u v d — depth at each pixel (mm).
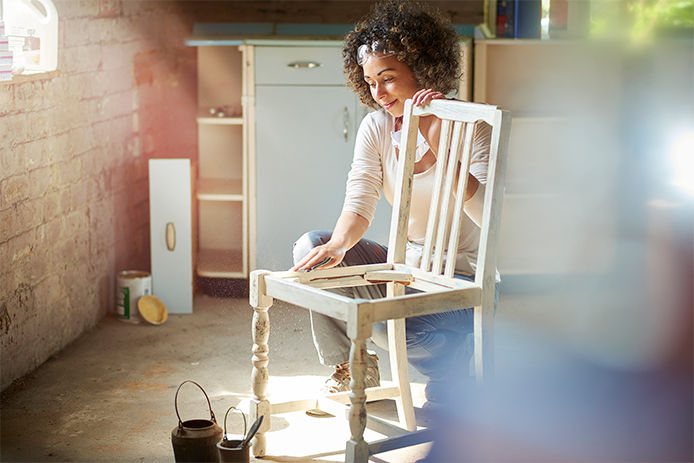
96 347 3424
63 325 3396
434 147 2543
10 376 2967
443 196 2404
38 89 3096
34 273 3117
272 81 4047
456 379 2754
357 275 2465
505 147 2207
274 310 3896
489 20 4410
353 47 2646
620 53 4473
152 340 3525
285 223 4156
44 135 3162
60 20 3271
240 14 4664
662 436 2504
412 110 2447
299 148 4098
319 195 4129
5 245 2873
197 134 4734
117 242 4008
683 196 4527
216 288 4246
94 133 3678
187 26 4672
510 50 4465
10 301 2930
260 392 2404
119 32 3939
